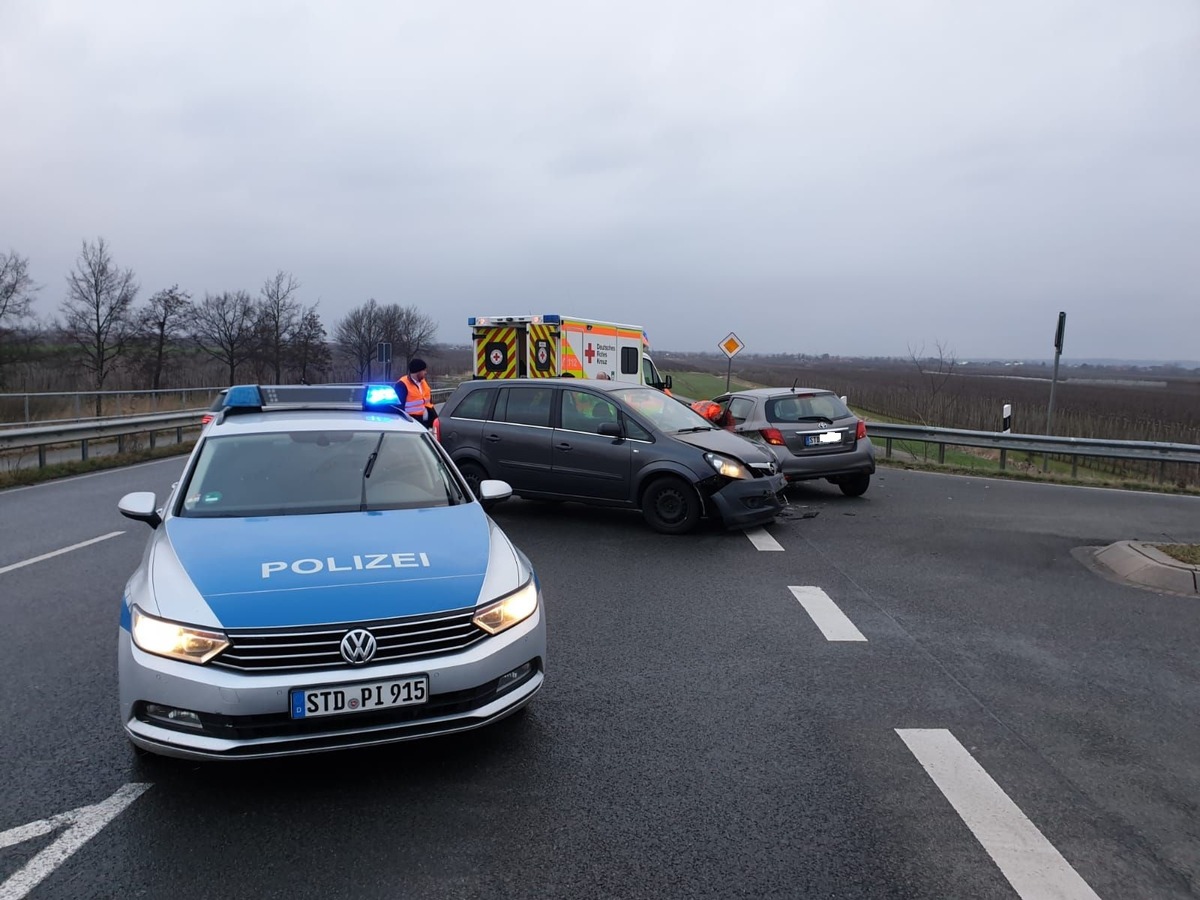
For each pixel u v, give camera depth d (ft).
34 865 9.89
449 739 13.43
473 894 9.42
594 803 11.44
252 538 13.38
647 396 32.96
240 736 10.98
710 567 25.46
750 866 10.00
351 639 11.28
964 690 15.76
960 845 10.51
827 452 38.55
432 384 125.90
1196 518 35.88
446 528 14.28
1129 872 9.99
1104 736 13.82
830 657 17.51
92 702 14.90
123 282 121.49
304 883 9.59
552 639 18.48
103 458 52.44
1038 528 32.73
